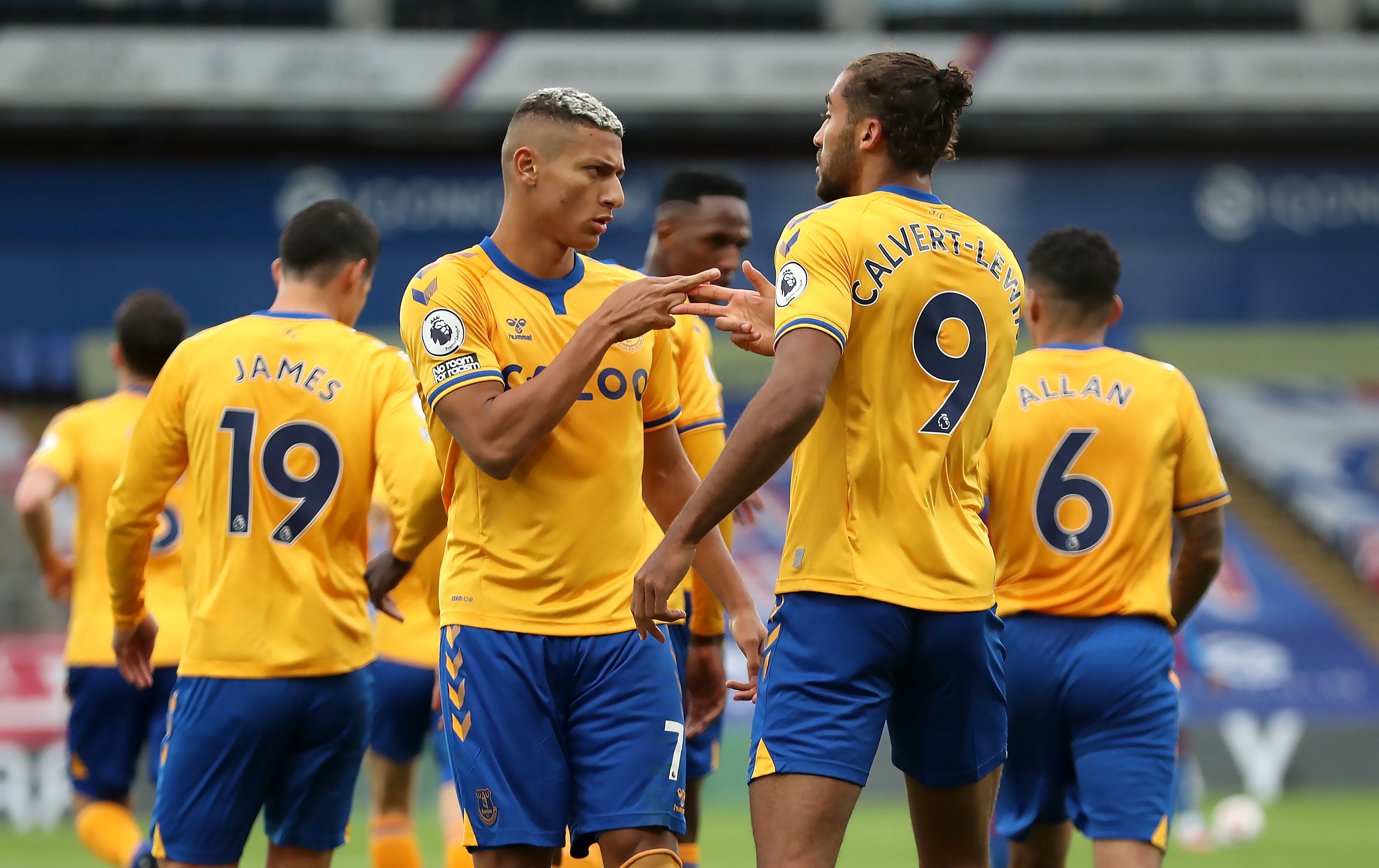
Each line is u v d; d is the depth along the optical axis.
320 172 69.94
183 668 14.17
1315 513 72.25
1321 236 75.69
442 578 12.25
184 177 69.56
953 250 11.38
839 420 11.14
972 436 11.52
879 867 30.52
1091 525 14.59
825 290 10.78
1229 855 33.34
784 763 10.93
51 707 43.66
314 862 14.54
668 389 12.74
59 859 31.92
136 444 14.45
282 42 68.00
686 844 17.11
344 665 14.28
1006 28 74.38
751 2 72.62
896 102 11.45
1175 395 14.83
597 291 12.39
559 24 71.19
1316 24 75.88
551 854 11.94
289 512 14.16
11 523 60.28
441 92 68.88
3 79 65.88
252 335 14.50
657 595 10.58
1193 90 73.00
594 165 11.85
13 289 68.38
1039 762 14.74
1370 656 63.31
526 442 11.22
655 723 11.84
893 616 11.01
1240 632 64.19
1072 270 15.22
